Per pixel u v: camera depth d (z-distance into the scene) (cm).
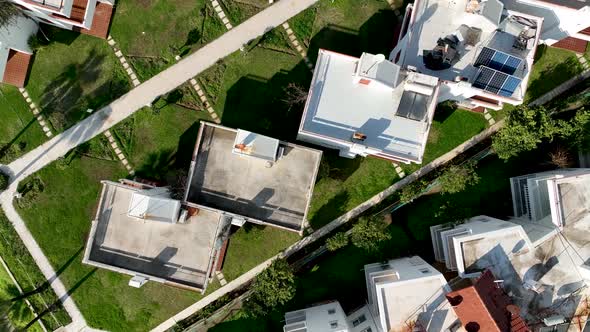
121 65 3944
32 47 3841
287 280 3562
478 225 3525
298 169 3231
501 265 3238
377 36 3891
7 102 3981
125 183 3562
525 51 3189
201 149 3212
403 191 3734
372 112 3275
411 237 3909
